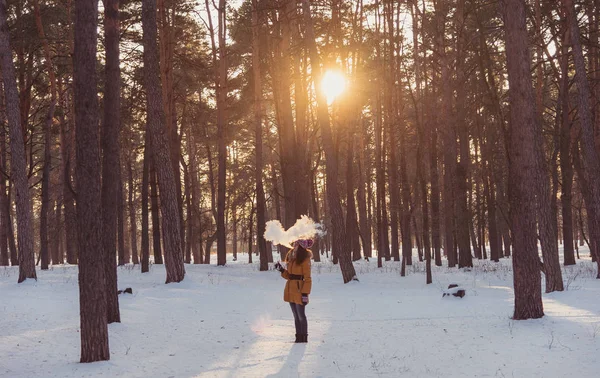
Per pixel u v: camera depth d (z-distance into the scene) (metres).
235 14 29.53
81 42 7.81
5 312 11.73
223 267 28.61
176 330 10.10
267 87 36.62
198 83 33.72
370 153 45.16
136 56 28.02
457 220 26.84
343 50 29.61
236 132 38.03
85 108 7.77
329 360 7.45
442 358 7.29
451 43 30.48
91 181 7.71
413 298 14.47
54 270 25.78
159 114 18.69
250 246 40.22
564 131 22.11
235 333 9.81
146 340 9.19
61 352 8.27
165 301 14.01
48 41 29.22
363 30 30.41
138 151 40.28
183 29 30.97
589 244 28.83
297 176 27.55
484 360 7.05
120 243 31.17
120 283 18.97
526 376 6.23
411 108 37.06
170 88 28.41
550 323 9.16
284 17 28.05
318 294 16.69
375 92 33.19
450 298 13.59
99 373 6.98
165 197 18.59
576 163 24.91
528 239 9.81
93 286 7.65
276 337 9.34
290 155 28.14
